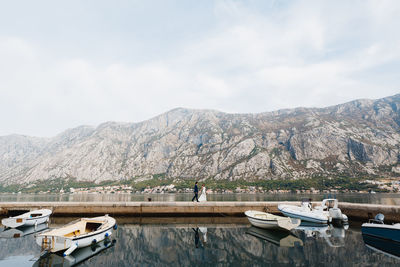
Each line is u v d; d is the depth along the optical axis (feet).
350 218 86.48
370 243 57.21
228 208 92.22
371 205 81.51
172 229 73.46
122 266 42.70
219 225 79.46
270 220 69.46
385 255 47.60
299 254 48.83
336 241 59.31
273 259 45.91
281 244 56.75
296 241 59.57
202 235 65.98
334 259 45.39
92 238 53.72
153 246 55.42
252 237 63.67
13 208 91.25
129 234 67.10
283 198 306.76
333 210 81.00
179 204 91.50
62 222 83.76
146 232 69.51
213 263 44.11
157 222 83.66
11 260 45.73
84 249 53.16
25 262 44.70
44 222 81.46
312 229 74.18
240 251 51.29
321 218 76.07
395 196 345.10
